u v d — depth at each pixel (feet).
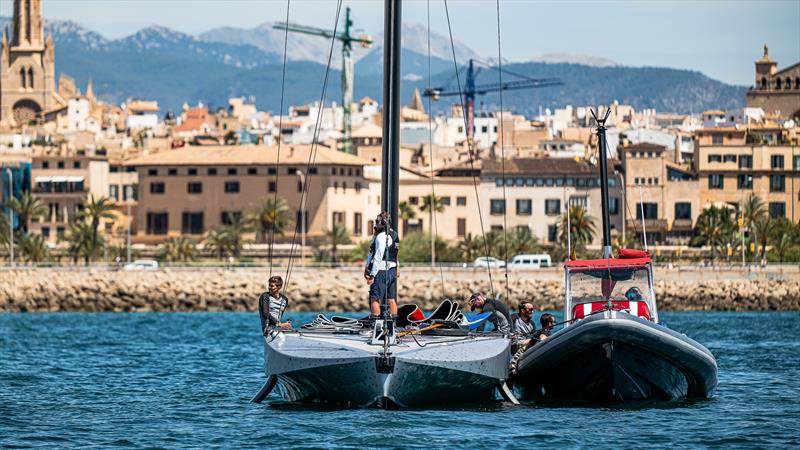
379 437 294.05
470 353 323.37
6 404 369.71
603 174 383.24
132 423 326.85
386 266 326.85
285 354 322.55
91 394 395.75
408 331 335.67
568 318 361.30
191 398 381.81
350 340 329.31
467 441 290.76
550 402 353.51
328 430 303.68
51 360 534.78
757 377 448.24
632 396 343.87
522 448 284.20
